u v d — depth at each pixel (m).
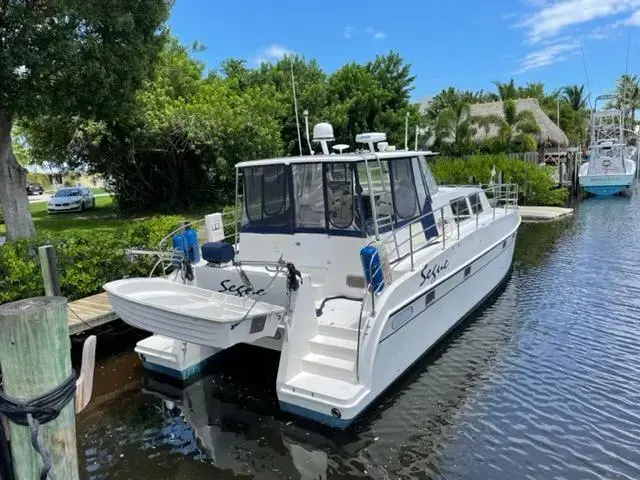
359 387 5.58
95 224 19.48
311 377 5.80
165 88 19.78
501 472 5.01
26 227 12.10
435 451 5.37
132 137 19.05
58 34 9.99
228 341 5.13
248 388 6.75
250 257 7.43
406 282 6.38
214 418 6.10
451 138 30.97
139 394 6.76
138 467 5.23
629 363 7.29
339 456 5.34
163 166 22.44
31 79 10.13
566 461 5.15
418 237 7.84
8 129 11.55
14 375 2.68
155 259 10.13
